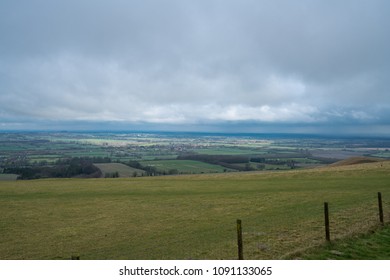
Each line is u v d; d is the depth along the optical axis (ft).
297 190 166.40
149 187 210.38
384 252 59.26
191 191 187.21
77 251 88.69
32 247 95.55
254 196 157.38
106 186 221.25
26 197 183.21
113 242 95.81
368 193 140.05
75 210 147.84
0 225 123.75
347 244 63.36
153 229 108.47
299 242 69.15
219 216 120.47
